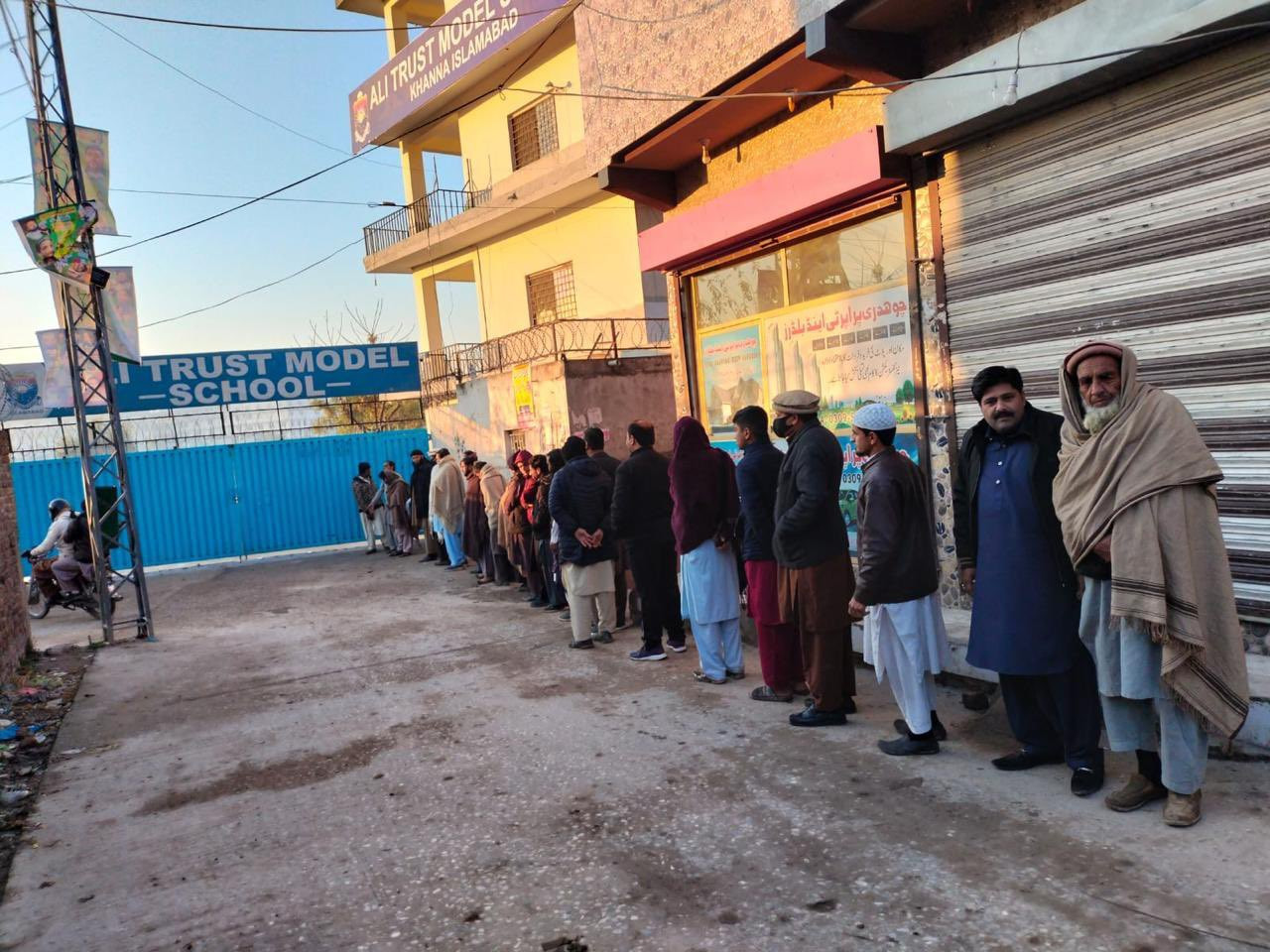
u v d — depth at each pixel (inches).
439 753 196.4
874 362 283.6
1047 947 106.0
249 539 700.7
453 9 671.1
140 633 368.8
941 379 254.7
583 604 282.7
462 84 689.6
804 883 126.4
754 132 316.2
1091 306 214.4
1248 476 187.5
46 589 450.3
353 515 732.7
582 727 204.8
